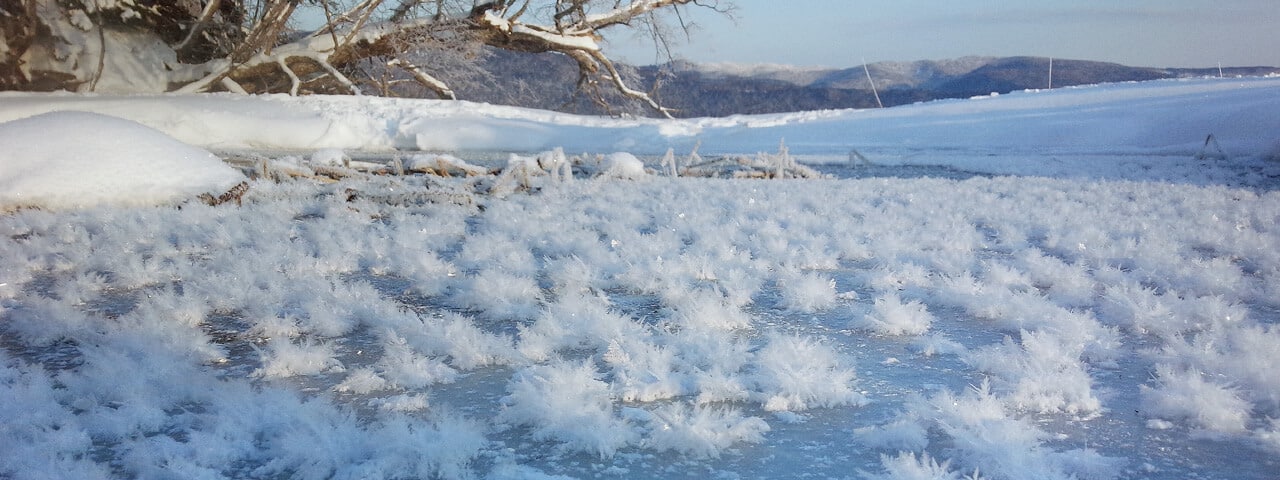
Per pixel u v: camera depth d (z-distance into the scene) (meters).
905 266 6.10
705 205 10.37
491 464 2.80
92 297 5.39
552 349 4.10
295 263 6.29
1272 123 22.12
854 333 4.55
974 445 2.83
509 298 5.21
